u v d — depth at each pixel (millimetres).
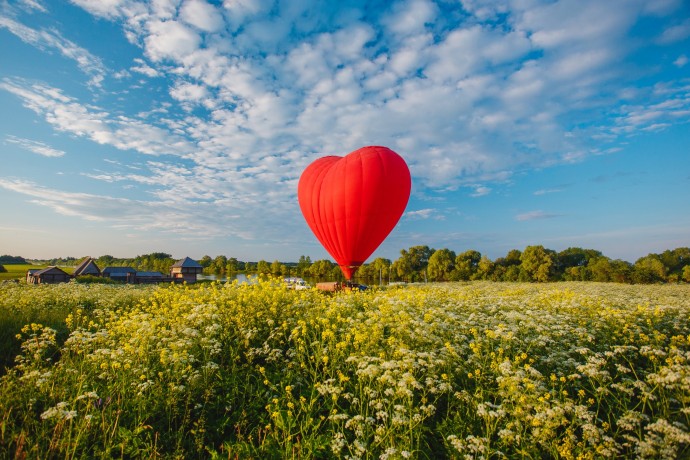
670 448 3703
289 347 6480
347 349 5898
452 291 13984
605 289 21922
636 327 6961
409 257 92438
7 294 12109
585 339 6508
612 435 4383
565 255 75312
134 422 4535
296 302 8422
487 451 3840
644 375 5504
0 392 4695
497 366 5016
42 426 4234
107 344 6355
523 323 7027
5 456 3768
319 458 4191
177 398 4758
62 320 8922
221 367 5711
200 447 4172
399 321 6492
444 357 5375
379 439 3988
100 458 3916
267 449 4203
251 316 7359
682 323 7836
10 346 6871
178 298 9609
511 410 4340
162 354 5117
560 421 4137
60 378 5082
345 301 8789
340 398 5102
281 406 4930
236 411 4902
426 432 4570
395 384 4457
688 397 4297
